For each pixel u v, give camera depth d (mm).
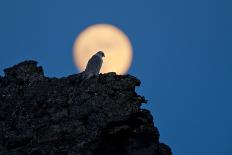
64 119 36844
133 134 36656
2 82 40812
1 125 36719
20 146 35594
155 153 36969
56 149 35000
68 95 38500
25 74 40812
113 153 35906
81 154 34906
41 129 36375
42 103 38219
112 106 37344
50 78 40594
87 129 36250
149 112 38656
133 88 39188
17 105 38250
